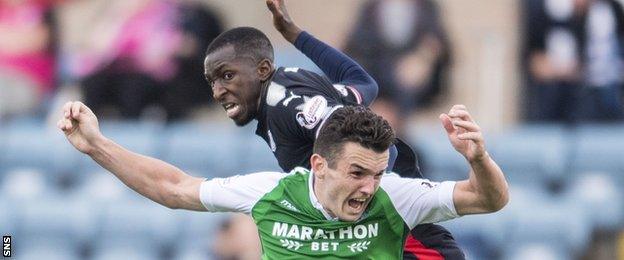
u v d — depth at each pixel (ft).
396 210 42.83
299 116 44.78
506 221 82.38
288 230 43.29
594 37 85.05
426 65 85.35
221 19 91.71
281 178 43.88
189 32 88.89
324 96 45.11
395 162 46.55
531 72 86.63
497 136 86.79
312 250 43.06
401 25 85.20
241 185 44.14
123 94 88.89
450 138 40.78
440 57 85.87
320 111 44.55
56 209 87.15
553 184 84.89
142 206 86.28
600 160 84.79
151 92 88.63
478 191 41.55
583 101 85.76
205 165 86.74
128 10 89.76
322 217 42.91
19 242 86.74
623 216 82.74
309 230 43.06
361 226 42.88
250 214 44.01
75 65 92.38
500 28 94.79
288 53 90.07
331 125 41.96
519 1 88.43
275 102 45.42
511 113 91.71
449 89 86.89
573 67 85.66
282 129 45.29
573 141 85.46
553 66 85.81
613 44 85.05
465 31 94.58
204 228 84.38
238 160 86.69
